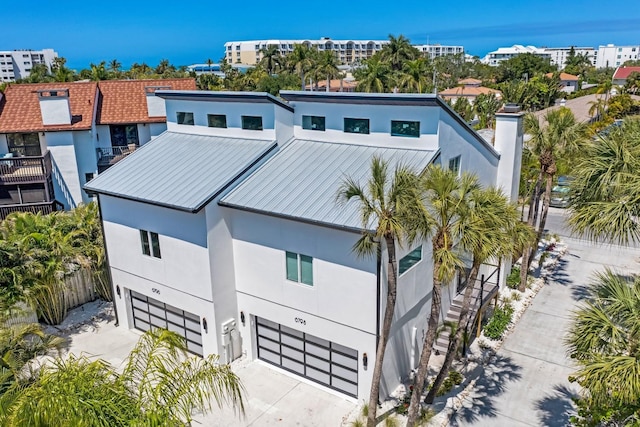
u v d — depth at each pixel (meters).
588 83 136.12
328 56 87.44
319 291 16.23
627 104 65.00
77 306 23.45
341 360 16.81
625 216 14.01
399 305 16.03
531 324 21.28
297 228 16.11
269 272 17.42
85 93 35.69
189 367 10.08
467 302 14.21
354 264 15.09
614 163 15.03
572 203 16.48
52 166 32.19
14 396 9.66
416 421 15.12
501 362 18.55
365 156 17.91
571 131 22.44
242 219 17.58
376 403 14.26
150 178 19.50
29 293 19.47
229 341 18.69
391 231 11.80
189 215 17.55
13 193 30.84
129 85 37.62
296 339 17.81
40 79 77.19
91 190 20.12
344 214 15.03
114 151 34.66
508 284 24.70
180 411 9.30
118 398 9.06
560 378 17.53
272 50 111.56
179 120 22.94
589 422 12.02
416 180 12.05
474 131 19.69
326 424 15.59
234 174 17.94
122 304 21.56
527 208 38.38
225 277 18.17
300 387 17.50
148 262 19.69
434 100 16.36
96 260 22.25
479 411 15.83
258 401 16.73
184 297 18.83
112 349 20.02
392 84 73.06
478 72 153.00
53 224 23.02
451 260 11.94
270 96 18.95
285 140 19.98
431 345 13.47
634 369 9.88
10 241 20.39
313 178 17.36
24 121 32.00
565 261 28.30
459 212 12.17
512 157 22.97
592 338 11.30
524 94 79.88
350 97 18.11
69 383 8.88
